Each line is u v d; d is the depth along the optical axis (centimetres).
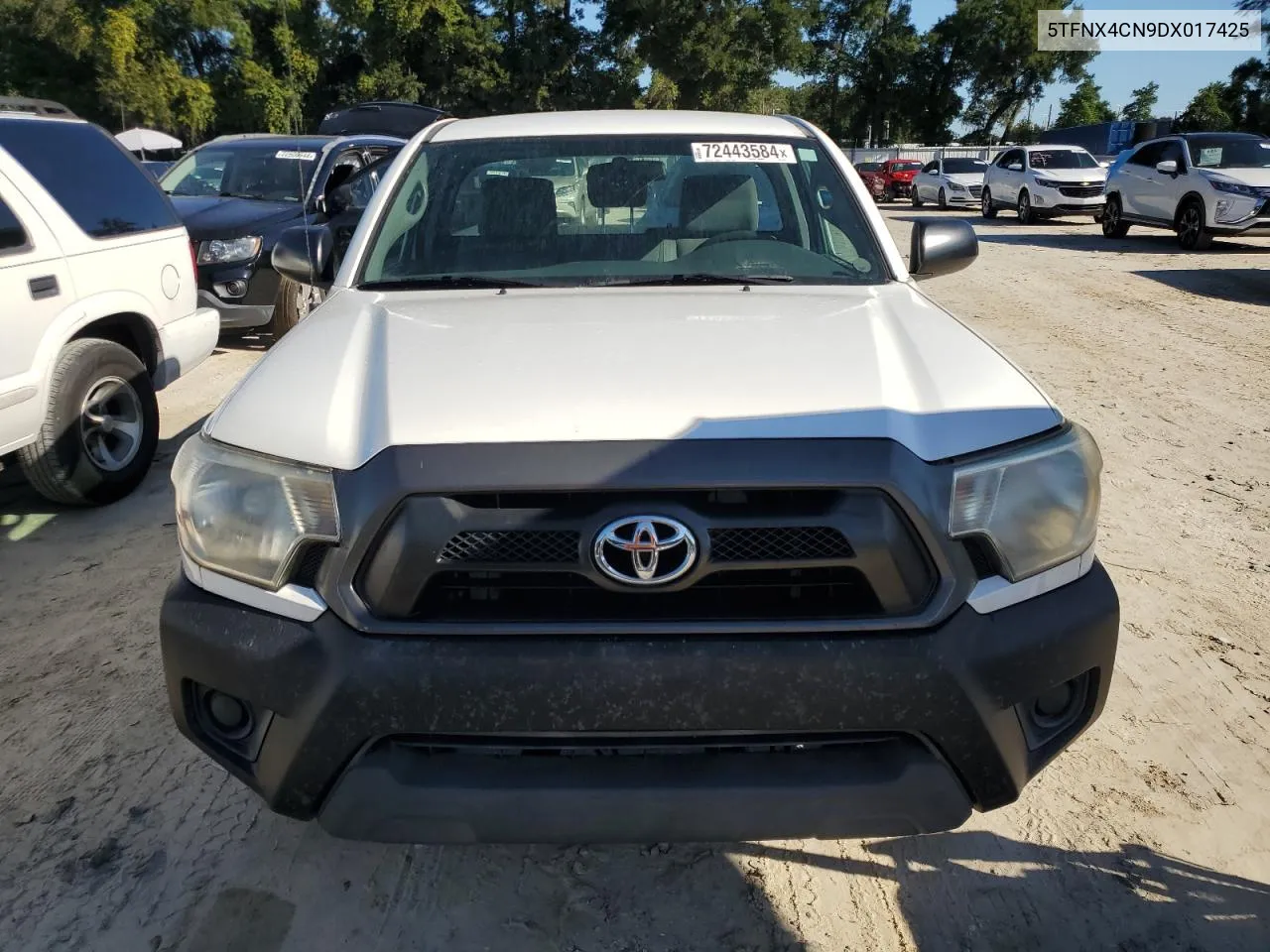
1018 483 192
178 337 498
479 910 224
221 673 189
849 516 181
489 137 327
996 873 236
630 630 181
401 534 181
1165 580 383
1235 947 214
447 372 209
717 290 274
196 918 221
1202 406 614
